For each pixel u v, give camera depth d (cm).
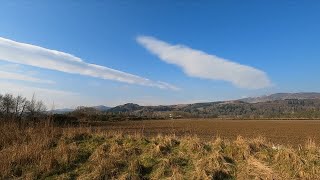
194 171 1110
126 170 1155
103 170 1141
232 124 8625
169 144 1344
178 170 1123
